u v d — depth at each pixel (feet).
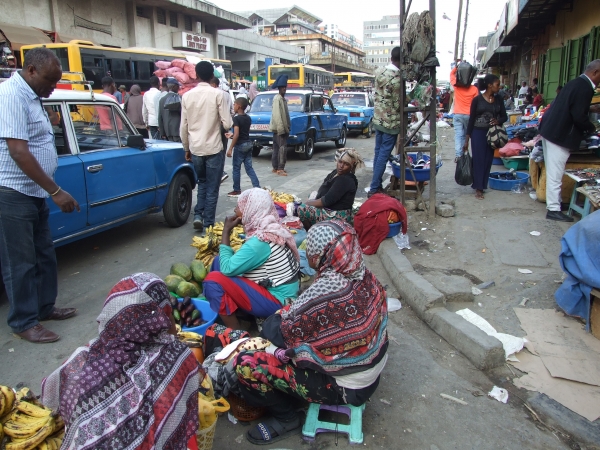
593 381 10.15
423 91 19.65
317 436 8.97
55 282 13.03
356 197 26.13
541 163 22.17
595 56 40.16
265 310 11.52
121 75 54.34
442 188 26.32
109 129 17.58
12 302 11.66
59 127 15.08
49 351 11.66
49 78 10.94
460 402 9.84
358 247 8.39
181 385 6.10
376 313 8.38
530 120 38.63
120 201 17.46
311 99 42.86
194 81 45.70
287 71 86.22
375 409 9.65
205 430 7.36
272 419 9.16
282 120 32.45
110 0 76.59
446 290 13.65
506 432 9.04
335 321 8.05
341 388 8.40
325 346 8.13
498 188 25.43
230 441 8.86
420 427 9.17
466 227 19.45
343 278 8.20
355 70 252.01
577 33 46.70
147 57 57.47
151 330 5.88
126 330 5.76
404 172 21.45
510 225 19.22
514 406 9.75
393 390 10.23
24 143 10.58
